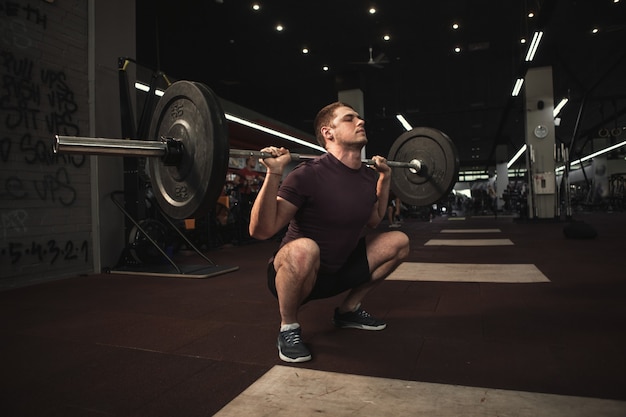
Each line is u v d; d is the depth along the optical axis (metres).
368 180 1.66
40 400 1.21
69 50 3.46
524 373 1.32
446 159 2.14
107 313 2.24
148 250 3.77
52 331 1.92
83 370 1.44
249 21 7.29
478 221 11.37
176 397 1.21
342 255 1.61
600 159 18.89
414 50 8.77
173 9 6.79
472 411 1.07
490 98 12.20
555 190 9.18
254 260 4.45
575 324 1.82
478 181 31.41
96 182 3.63
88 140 1.27
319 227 1.55
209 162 1.28
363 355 1.51
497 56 9.13
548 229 7.45
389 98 12.19
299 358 1.46
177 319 2.10
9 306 2.43
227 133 1.29
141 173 3.85
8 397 1.24
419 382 1.26
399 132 17.17
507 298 2.35
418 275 3.15
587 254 4.01
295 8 6.90
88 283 3.15
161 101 1.47
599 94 12.15
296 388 1.24
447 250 4.75
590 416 1.03
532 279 2.85
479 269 3.34
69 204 3.44
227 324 1.99
